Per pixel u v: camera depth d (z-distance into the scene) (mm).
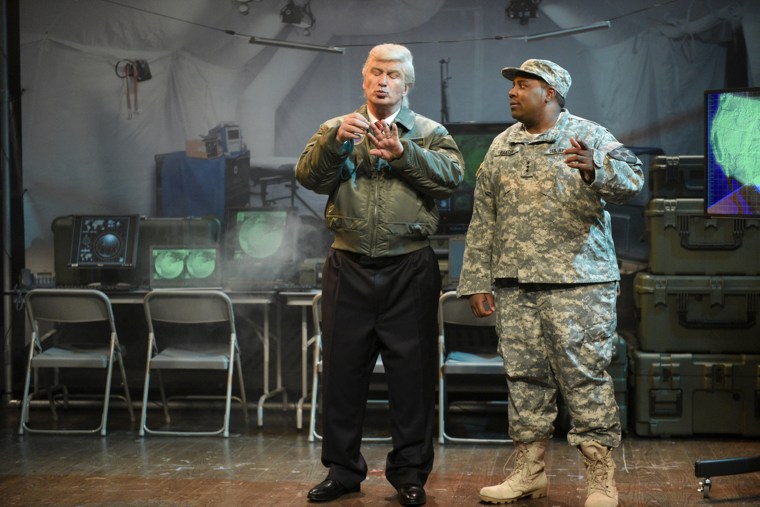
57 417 5332
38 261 5820
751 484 3621
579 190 3141
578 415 3176
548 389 3328
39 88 5793
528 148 3230
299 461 4172
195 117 5766
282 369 5699
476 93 5613
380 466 4051
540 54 5539
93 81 5785
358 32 5664
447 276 5270
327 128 3332
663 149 5410
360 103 5684
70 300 4836
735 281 4621
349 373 3383
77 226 5535
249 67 5730
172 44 5758
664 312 4680
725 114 3721
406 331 3342
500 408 5426
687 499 3406
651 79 5406
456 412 5453
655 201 4688
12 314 5801
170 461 4176
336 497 3443
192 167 5773
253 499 3477
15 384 5805
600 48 5469
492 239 3383
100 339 5742
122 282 5645
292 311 5688
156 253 5355
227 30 5719
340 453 3416
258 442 4609
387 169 3291
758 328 4621
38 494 3576
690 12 5344
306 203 5707
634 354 4715
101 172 5816
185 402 5648
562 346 3148
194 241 5602
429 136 3391
